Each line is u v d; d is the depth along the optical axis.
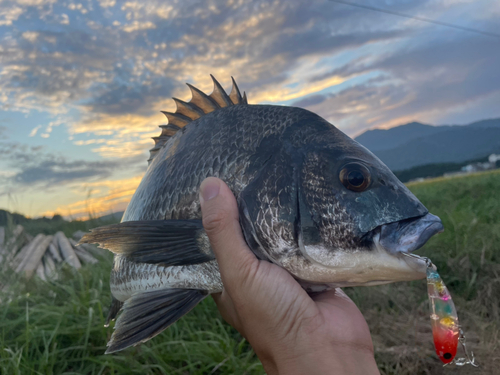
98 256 0.75
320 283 0.21
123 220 0.31
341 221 0.19
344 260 0.19
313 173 0.20
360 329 0.20
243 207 0.21
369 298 0.50
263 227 0.20
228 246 0.20
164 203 0.25
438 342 0.17
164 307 0.25
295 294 0.19
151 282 0.26
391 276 0.18
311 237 0.19
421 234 0.17
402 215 0.18
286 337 0.19
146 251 0.23
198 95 0.31
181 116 0.32
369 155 0.20
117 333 0.25
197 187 0.23
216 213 0.20
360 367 0.18
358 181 0.19
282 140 0.21
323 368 0.18
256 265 0.20
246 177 0.21
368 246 0.18
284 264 0.20
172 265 0.23
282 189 0.20
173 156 0.26
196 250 0.23
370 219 0.18
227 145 0.23
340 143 0.20
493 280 0.51
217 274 0.24
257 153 0.21
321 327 0.19
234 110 0.24
